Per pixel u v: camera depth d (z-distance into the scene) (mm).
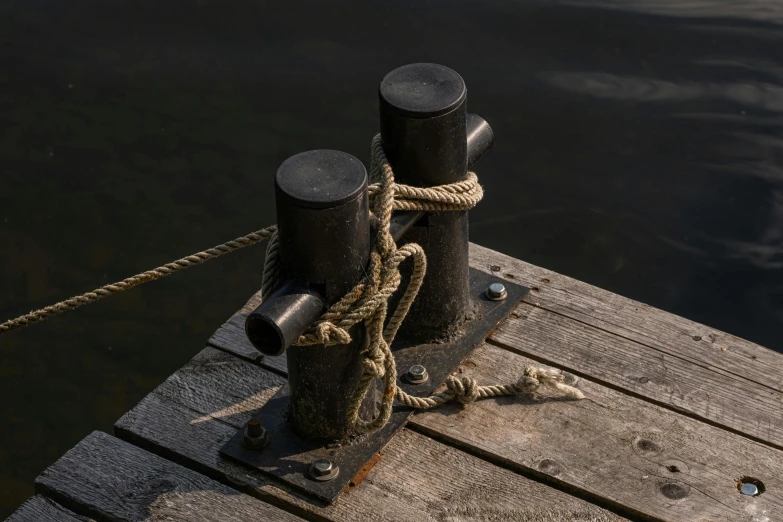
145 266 5715
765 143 6059
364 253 2877
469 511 2961
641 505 2967
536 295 3748
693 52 6613
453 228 3293
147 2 7105
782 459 3105
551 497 3002
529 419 3246
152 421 3236
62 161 6160
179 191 6027
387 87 3098
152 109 6395
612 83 6398
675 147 6086
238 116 6324
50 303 5566
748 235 5637
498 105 6289
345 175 2811
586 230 5715
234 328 3576
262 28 6840
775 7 6957
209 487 3033
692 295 5418
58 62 6680
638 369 3428
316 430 3117
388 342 3125
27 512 2975
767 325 5246
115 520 2947
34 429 5105
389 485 3039
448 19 6871
